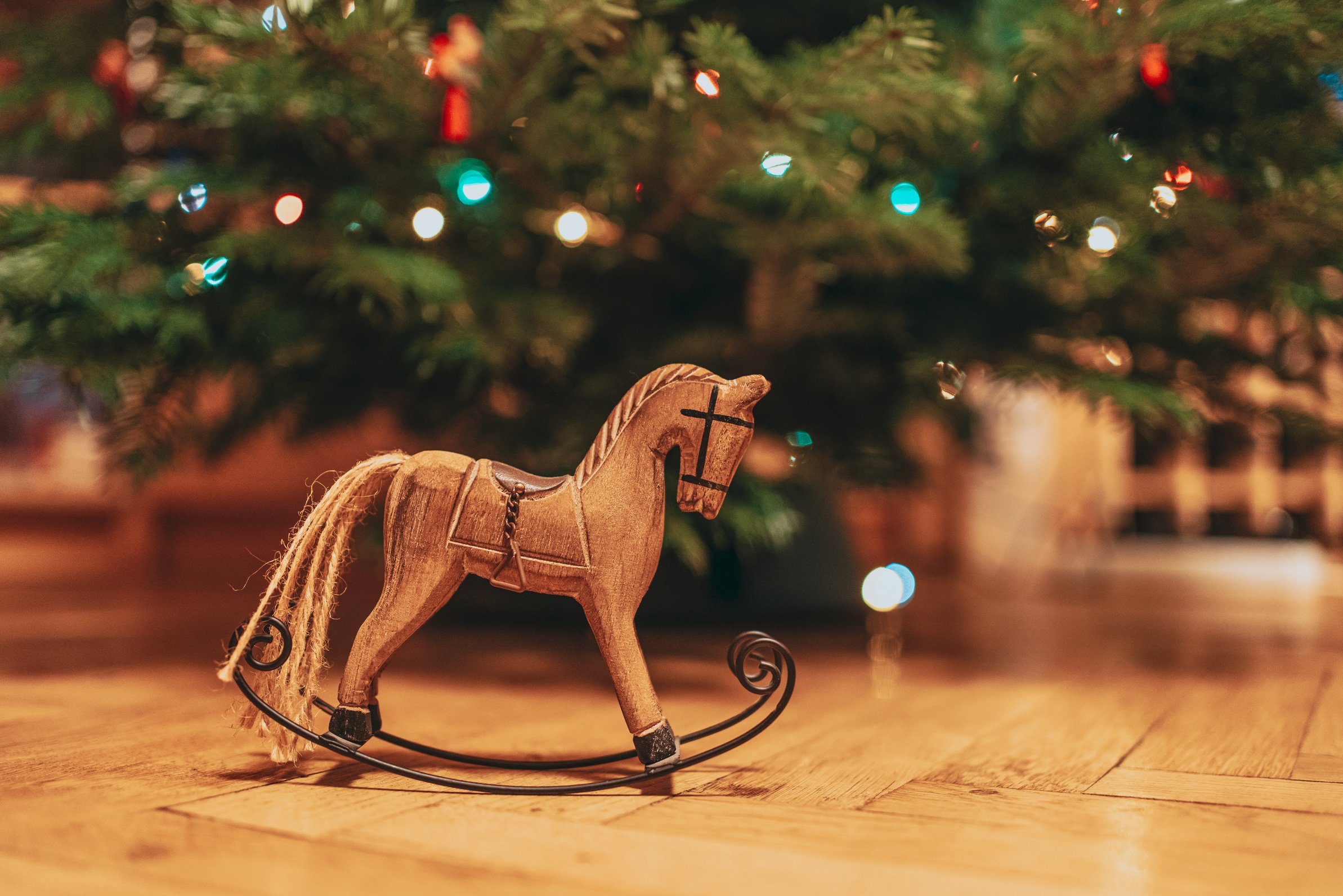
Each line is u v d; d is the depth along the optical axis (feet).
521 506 2.06
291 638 2.07
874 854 1.84
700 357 2.80
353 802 1.98
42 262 2.33
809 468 2.92
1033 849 1.85
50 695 2.58
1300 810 1.98
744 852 1.84
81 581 5.14
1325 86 2.42
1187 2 2.30
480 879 1.76
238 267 2.56
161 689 2.62
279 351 2.70
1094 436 5.57
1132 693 2.68
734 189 2.68
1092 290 2.74
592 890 1.74
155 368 2.56
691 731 2.38
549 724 2.41
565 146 2.58
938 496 5.48
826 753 2.24
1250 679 2.82
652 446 2.07
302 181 2.62
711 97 2.35
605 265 2.93
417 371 2.84
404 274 2.45
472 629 3.51
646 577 2.07
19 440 5.25
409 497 2.07
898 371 2.92
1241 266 2.63
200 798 1.99
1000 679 2.83
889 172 2.77
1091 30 2.33
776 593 3.54
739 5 2.99
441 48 2.43
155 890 1.73
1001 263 2.84
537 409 2.88
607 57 2.53
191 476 5.08
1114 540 5.87
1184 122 2.50
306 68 2.38
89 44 2.77
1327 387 2.90
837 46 2.31
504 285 2.83
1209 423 2.87
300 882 1.75
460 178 2.59
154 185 2.56
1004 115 2.68
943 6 3.04
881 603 3.01
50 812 1.93
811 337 2.88
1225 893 1.75
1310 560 5.63
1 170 3.46
